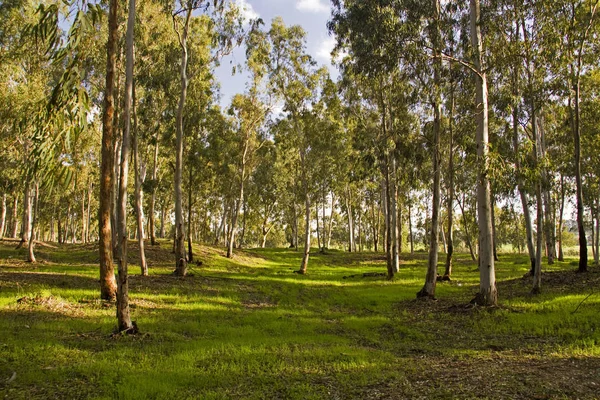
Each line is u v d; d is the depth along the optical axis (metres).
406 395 6.87
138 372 7.79
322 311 17.42
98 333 11.05
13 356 8.38
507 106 16.42
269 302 19.05
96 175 48.34
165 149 38.94
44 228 72.62
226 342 10.86
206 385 7.31
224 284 22.25
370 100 28.59
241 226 75.88
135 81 23.72
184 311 15.06
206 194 59.97
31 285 16.39
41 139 7.91
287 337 12.02
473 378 7.70
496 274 27.86
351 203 58.94
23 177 8.38
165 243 37.59
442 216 56.47
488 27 17.02
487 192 15.55
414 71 19.03
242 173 38.28
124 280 11.20
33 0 20.59
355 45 19.20
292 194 55.41
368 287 24.17
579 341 10.38
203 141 34.31
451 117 22.17
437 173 19.50
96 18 8.20
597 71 22.38
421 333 12.84
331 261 45.03
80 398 6.56
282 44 29.95
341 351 10.07
